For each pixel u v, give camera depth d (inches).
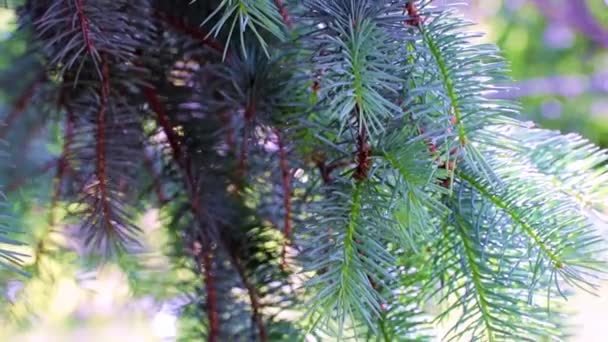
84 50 28.7
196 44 30.5
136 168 31.1
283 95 29.6
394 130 27.8
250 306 31.3
